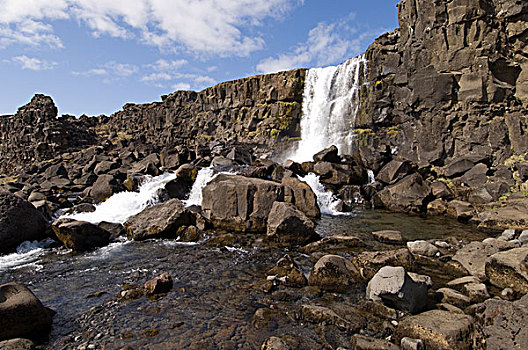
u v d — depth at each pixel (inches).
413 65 919.0
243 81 1501.0
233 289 313.4
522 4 737.0
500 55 773.3
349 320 246.7
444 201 695.1
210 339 229.5
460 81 823.7
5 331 219.8
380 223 600.1
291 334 233.8
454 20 819.4
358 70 1120.2
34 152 1323.8
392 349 205.3
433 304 265.1
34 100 1430.9
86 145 1454.2
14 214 451.8
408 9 940.6
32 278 350.9
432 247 407.8
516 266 288.8
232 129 1514.5
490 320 207.8
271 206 515.8
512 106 769.6
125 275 355.6
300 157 1261.1
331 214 685.3
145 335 235.0
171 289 315.0
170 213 516.7
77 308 278.7
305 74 1346.0
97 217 641.0
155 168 898.7
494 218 538.0
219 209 534.6
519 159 723.4
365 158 915.4
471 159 764.0
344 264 335.0
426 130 876.0
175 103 1822.1
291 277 324.5
